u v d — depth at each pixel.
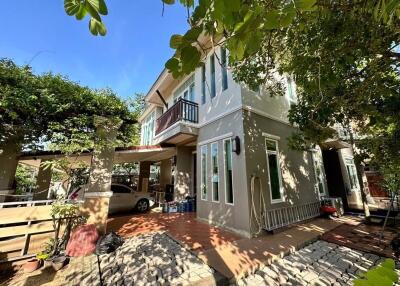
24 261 4.58
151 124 16.36
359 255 4.61
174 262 4.27
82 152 6.60
